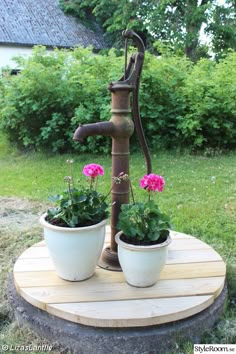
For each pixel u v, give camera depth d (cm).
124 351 134
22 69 542
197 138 515
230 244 235
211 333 147
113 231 172
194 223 269
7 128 560
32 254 188
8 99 526
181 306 142
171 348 137
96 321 135
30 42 1259
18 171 458
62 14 1465
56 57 554
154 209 152
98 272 168
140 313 137
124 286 156
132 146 525
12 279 179
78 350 137
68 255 151
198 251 193
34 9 1402
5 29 1248
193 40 1191
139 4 1266
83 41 1395
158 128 525
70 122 523
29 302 150
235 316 160
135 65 161
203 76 545
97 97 512
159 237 153
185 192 349
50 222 156
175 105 525
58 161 501
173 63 559
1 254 223
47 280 161
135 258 148
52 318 143
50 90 507
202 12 1167
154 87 515
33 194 358
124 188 168
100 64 546
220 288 157
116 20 1309
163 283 159
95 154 523
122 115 162
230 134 525
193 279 163
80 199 154
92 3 1457
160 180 156
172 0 1167
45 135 516
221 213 293
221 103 512
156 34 1248
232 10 1206
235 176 402
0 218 291
